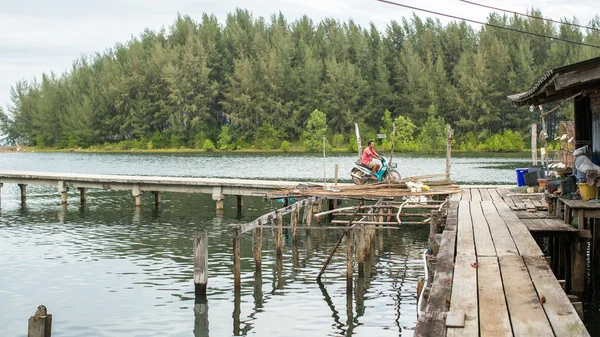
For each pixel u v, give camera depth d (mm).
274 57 92000
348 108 89562
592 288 13742
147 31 108688
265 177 43625
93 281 15172
